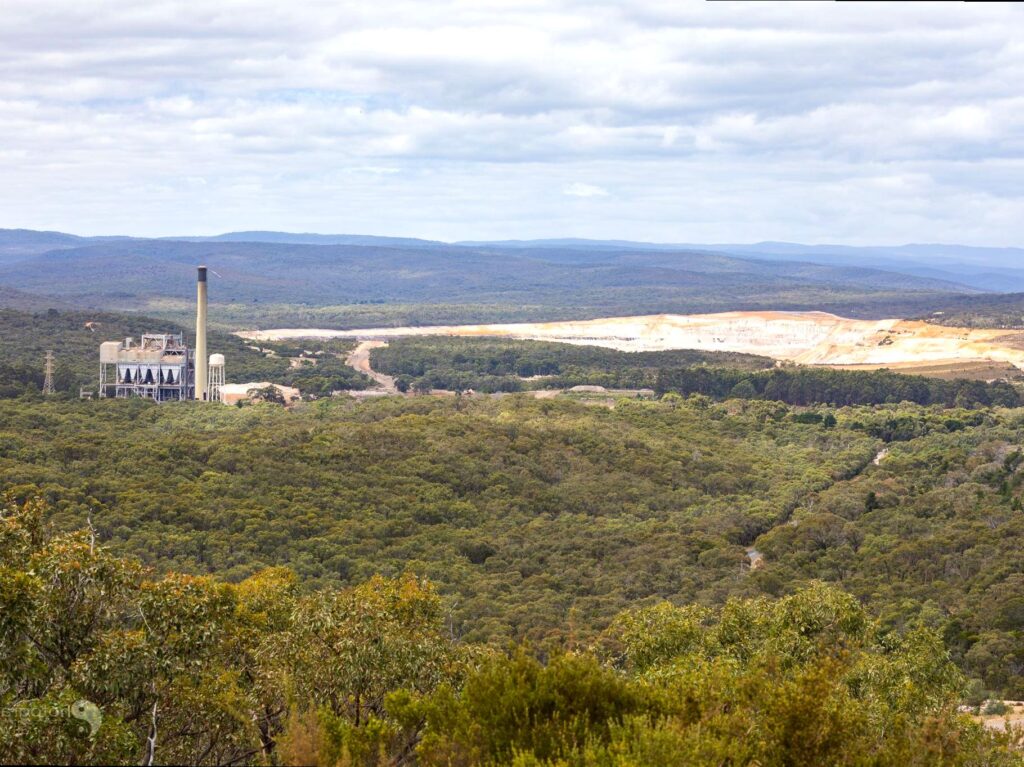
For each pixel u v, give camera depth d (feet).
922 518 361.71
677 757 78.79
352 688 106.22
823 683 87.61
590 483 433.07
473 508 380.58
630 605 269.85
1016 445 516.73
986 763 102.53
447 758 86.17
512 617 253.85
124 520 307.99
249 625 122.01
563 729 83.56
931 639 142.82
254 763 93.91
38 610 89.35
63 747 81.66
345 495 370.73
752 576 296.10
